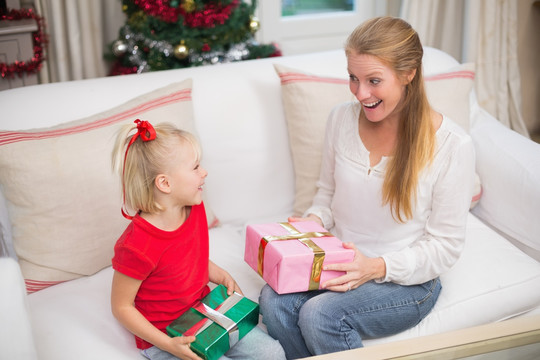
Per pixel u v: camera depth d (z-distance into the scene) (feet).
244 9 8.00
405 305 4.43
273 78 6.14
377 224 4.75
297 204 5.85
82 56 8.06
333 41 10.06
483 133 6.20
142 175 4.03
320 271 4.31
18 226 4.74
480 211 5.97
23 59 7.30
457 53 9.28
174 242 4.15
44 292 4.79
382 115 4.42
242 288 4.88
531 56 10.14
